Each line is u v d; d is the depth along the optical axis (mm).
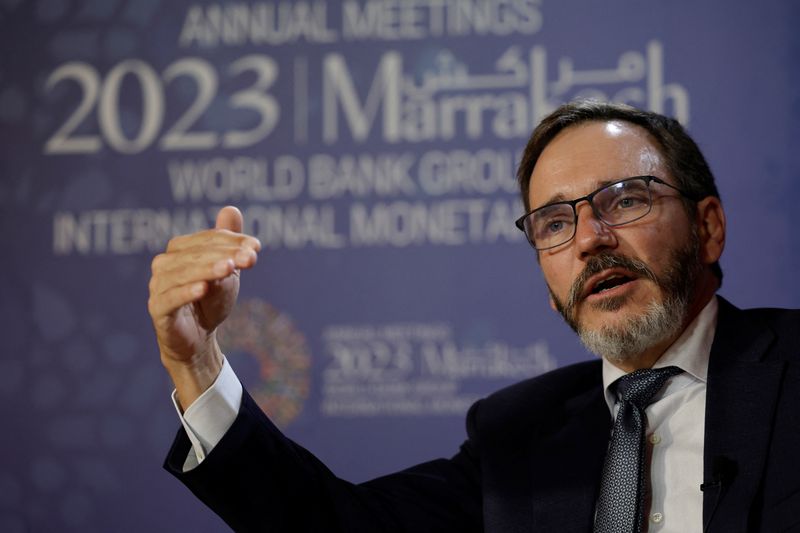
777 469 4125
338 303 10062
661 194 4660
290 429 9906
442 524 5078
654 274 4535
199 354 4438
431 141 10234
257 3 10633
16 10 10875
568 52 10148
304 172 10328
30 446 10164
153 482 10031
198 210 10406
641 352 4656
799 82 9672
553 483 4695
